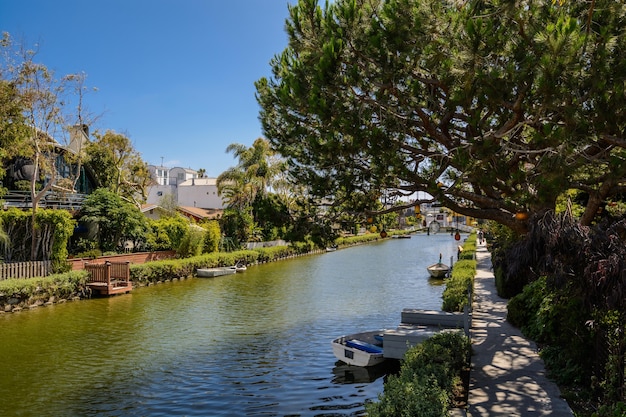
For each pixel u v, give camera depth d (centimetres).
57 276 2364
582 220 884
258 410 1029
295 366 1327
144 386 1177
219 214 5200
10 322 1920
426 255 5725
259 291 2786
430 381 747
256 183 4766
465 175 837
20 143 2495
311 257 5425
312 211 1156
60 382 1209
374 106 921
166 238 3619
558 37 636
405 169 879
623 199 1155
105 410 1030
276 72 1114
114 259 3038
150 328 1817
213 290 2820
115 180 4053
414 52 817
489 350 1088
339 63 850
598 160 769
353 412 1016
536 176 827
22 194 3016
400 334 1194
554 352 988
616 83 663
